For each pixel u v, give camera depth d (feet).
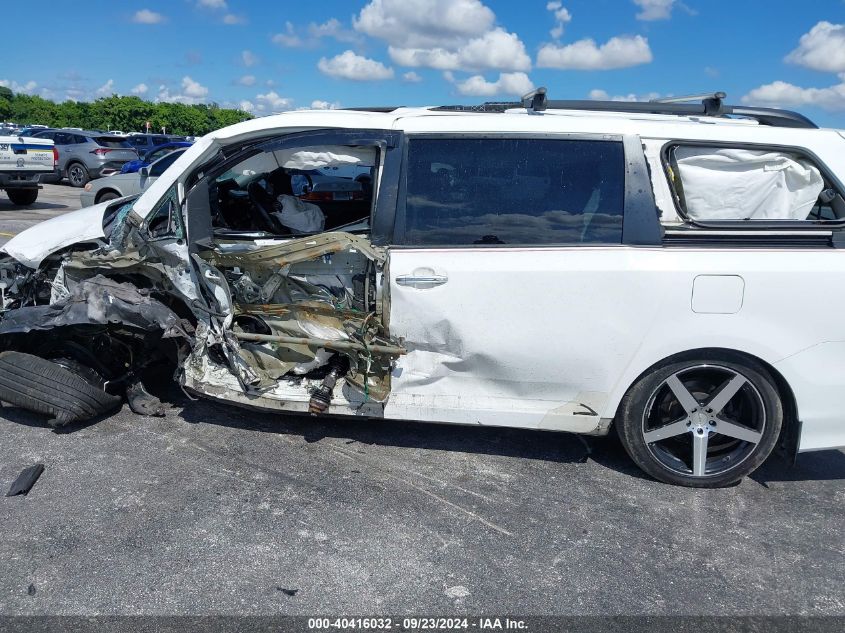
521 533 10.73
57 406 12.76
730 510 11.70
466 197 11.73
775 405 11.77
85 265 13.08
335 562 9.80
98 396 13.25
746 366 11.60
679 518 11.37
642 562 10.13
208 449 12.93
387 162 11.81
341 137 11.89
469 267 11.43
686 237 11.51
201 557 9.77
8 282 13.74
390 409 12.21
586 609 9.08
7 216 42.16
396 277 11.50
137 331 12.80
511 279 11.38
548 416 12.05
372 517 10.96
